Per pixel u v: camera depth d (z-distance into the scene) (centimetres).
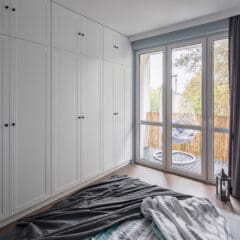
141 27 335
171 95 357
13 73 212
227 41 296
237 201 262
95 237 138
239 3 254
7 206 212
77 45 281
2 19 201
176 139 357
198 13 283
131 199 190
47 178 250
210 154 316
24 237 154
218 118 309
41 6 235
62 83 262
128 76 386
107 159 345
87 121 302
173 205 161
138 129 406
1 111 204
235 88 272
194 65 330
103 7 265
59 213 176
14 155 216
